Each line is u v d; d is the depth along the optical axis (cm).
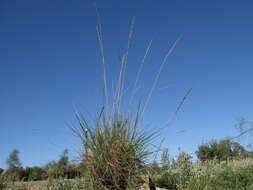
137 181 495
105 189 486
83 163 515
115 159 486
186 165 734
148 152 510
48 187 632
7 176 753
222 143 1099
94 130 512
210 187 651
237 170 713
